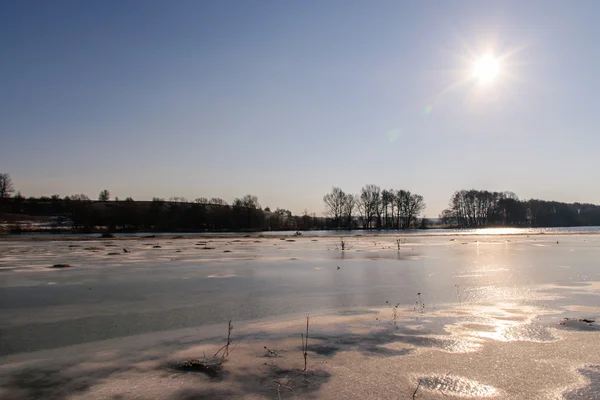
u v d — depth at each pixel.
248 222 115.00
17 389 7.26
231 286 18.11
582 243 49.09
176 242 53.16
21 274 22.22
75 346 9.74
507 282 18.52
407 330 10.62
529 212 148.12
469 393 6.82
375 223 137.00
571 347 9.09
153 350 9.29
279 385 7.18
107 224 105.19
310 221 132.62
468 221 145.50
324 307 13.75
